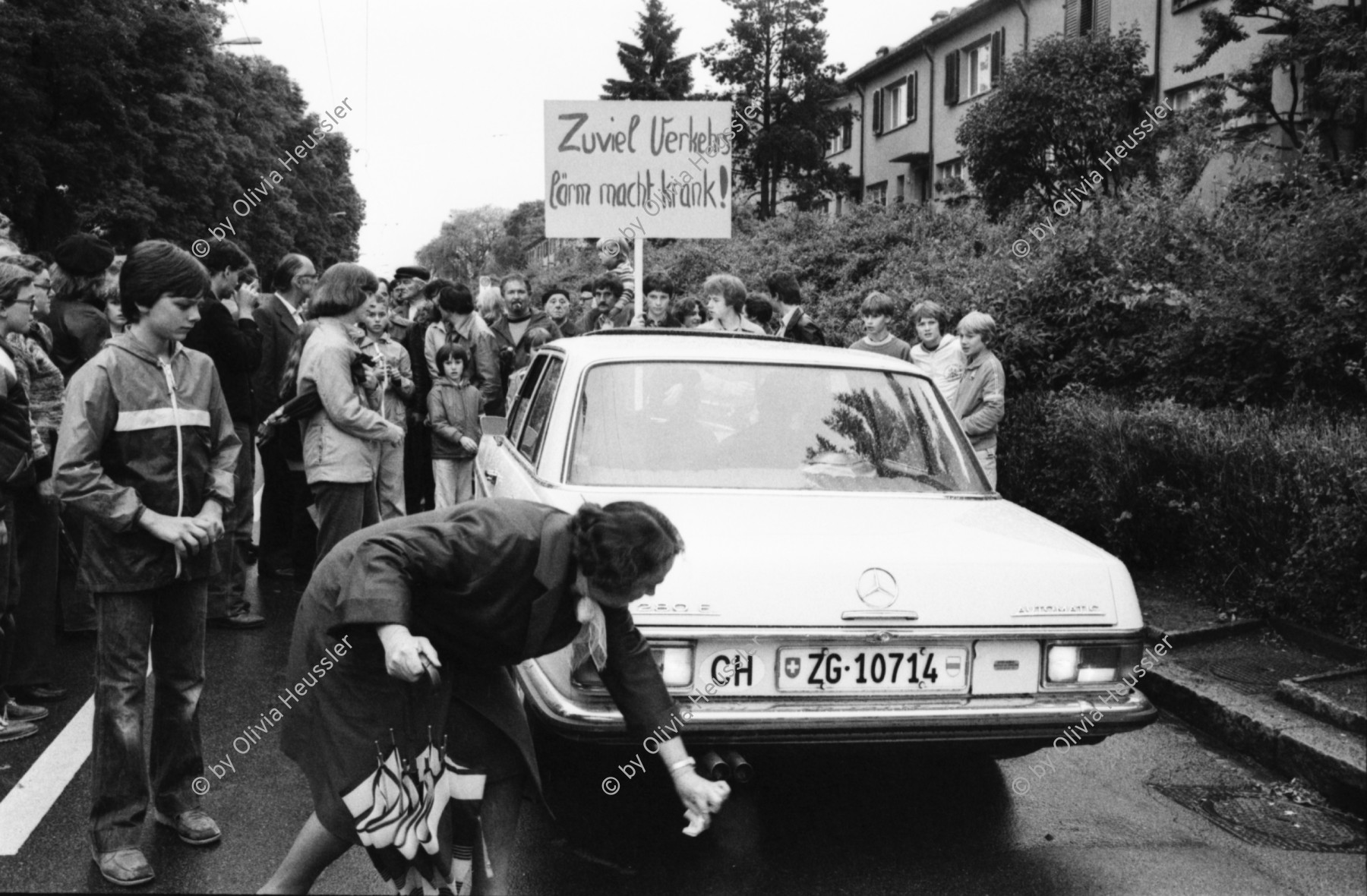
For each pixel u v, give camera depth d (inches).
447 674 115.3
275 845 152.8
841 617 144.0
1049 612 150.0
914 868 149.9
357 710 113.6
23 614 210.8
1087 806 171.5
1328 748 174.9
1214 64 859.4
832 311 674.2
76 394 138.6
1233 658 224.4
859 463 180.5
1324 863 152.6
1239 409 317.7
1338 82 647.8
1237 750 194.2
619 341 197.8
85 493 137.1
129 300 141.9
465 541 109.5
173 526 141.3
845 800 173.0
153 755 153.9
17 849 151.2
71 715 207.8
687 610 141.1
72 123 1354.6
